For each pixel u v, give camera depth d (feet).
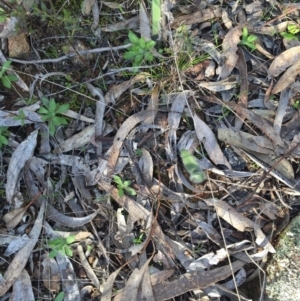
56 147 1.37
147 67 1.38
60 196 1.37
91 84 1.39
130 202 1.36
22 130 1.38
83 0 1.41
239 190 1.40
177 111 1.39
